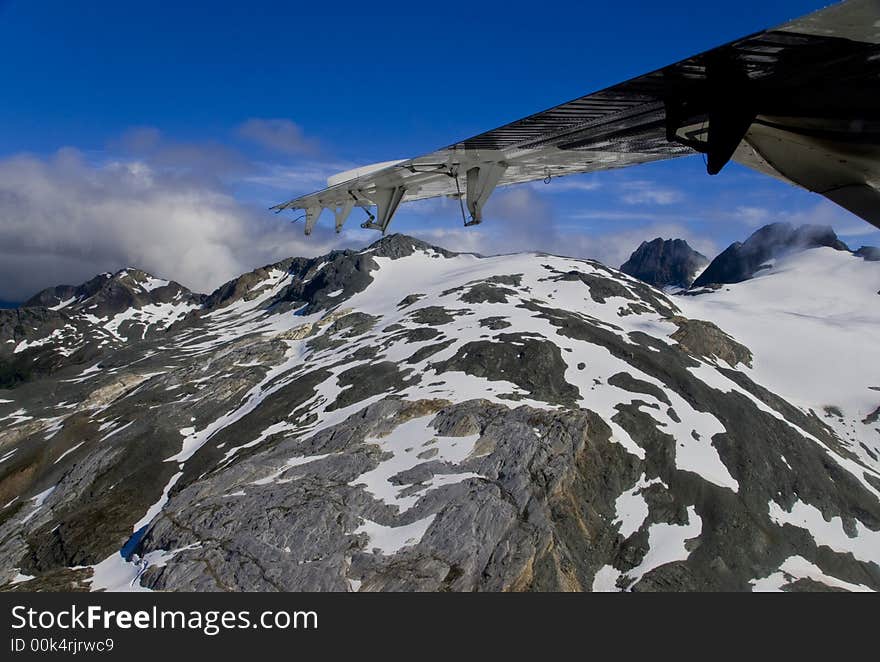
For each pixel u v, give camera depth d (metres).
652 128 8.36
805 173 6.89
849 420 111.00
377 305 166.00
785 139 6.80
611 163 10.65
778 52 5.81
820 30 5.31
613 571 54.12
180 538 53.66
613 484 63.66
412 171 11.98
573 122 8.23
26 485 87.62
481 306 125.94
